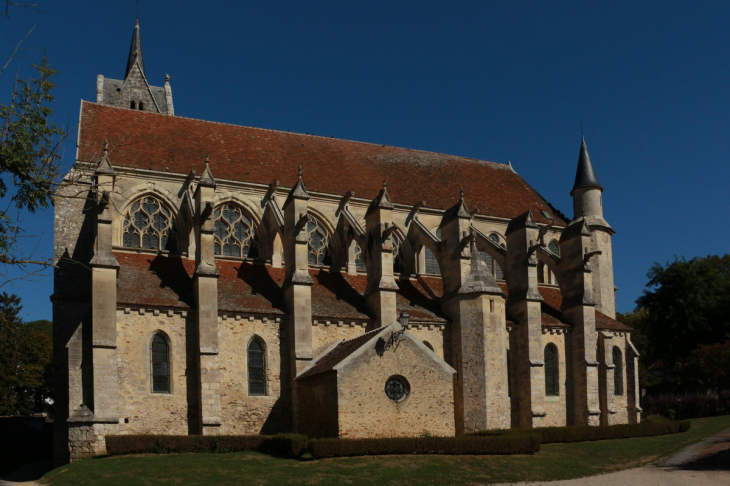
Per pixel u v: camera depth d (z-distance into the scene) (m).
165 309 38.81
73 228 43.00
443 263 47.66
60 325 41.25
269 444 34.47
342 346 40.56
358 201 52.28
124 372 37.19
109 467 30.89
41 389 83.69
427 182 58.31
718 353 68.31
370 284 45.22
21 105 21.12
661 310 79.12
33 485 31.44
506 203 59.69
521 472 30.97
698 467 31.92
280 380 40.75
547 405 48.34
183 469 29.91
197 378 38.72
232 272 44.91
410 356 35.84
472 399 43.09
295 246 42.09
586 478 30.47
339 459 31.55
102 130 48.88
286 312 41.53
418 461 31.55
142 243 45.09
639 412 52.00
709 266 80.69
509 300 48.72
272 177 50.78
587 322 49.53
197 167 48.56
